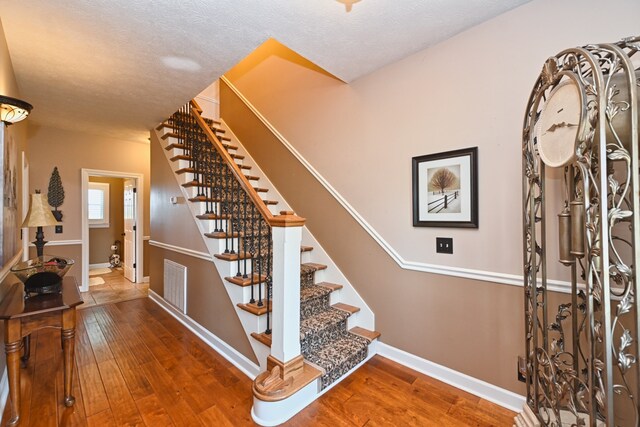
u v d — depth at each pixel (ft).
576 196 4.33
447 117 6.80
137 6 5.45
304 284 8.96
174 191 11.03
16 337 5.40
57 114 11.43
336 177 9.33
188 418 5.74
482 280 6.35
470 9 5.81
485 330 6.34
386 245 8.01
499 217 6.11
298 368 6.31
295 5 5.49
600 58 3.87
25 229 11.12
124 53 7.09
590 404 3.60
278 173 11.50
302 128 10.53
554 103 4.26
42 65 7.63
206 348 8.59
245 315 7.31
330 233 9.49
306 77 10.40
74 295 6.41
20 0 5.28
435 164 7.00
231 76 14.58
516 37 5.84
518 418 5.41
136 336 9.42
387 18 5.97
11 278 7.41
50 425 5.51
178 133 11.86
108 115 11.43
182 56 7.22
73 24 5.99
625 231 4.78
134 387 6.72
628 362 3.34
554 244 5.55
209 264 8.82
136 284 16.33
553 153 4.25
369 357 7.98
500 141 6.06
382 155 8.08
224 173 10.47
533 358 5.08
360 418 5.74
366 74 8.43
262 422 5.61
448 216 6.81
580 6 5.20
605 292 3.35
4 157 6.02
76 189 14.52
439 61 6.90
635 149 3.29
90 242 20.92
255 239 9.65
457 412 5.92
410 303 7.55
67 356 6.01
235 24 6.02
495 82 6.10
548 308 5.61
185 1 5.33
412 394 6.48
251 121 13.00
